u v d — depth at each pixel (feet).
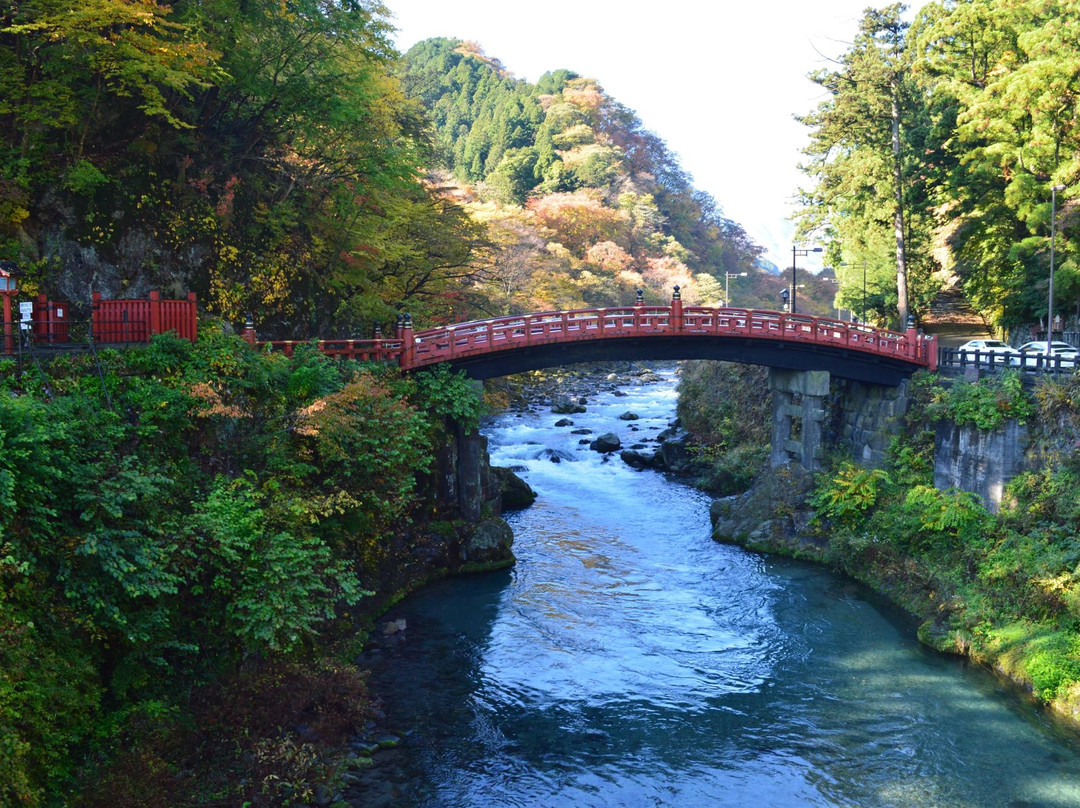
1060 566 79.77
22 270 85.35
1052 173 140.77
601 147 410.11
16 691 45.06
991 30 153.07
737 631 86.79
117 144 97.81
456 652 81.00
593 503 137.39
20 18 86.33
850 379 123.44
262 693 61.93
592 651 81.82
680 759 63.16
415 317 143.02
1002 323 167.84
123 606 55.26
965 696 72.33
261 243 110.22
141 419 66.33
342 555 79.82
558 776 60.64
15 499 50.08
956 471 103.76
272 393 80.74
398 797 57.47
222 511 62.85
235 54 104.47
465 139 460.55
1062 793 57.88
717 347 116.47
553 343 108.06
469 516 106.32
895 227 160.25
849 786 59.47
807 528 112.06
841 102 155.74
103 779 48.93
